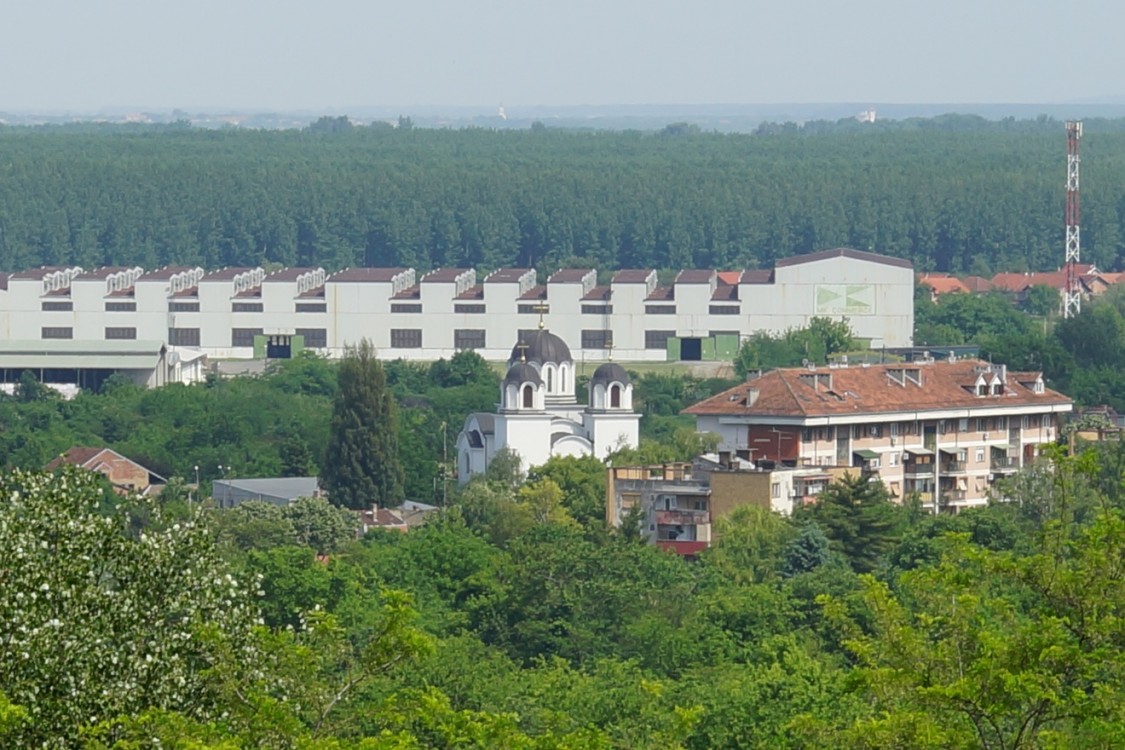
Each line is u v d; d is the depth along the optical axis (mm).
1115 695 156500
